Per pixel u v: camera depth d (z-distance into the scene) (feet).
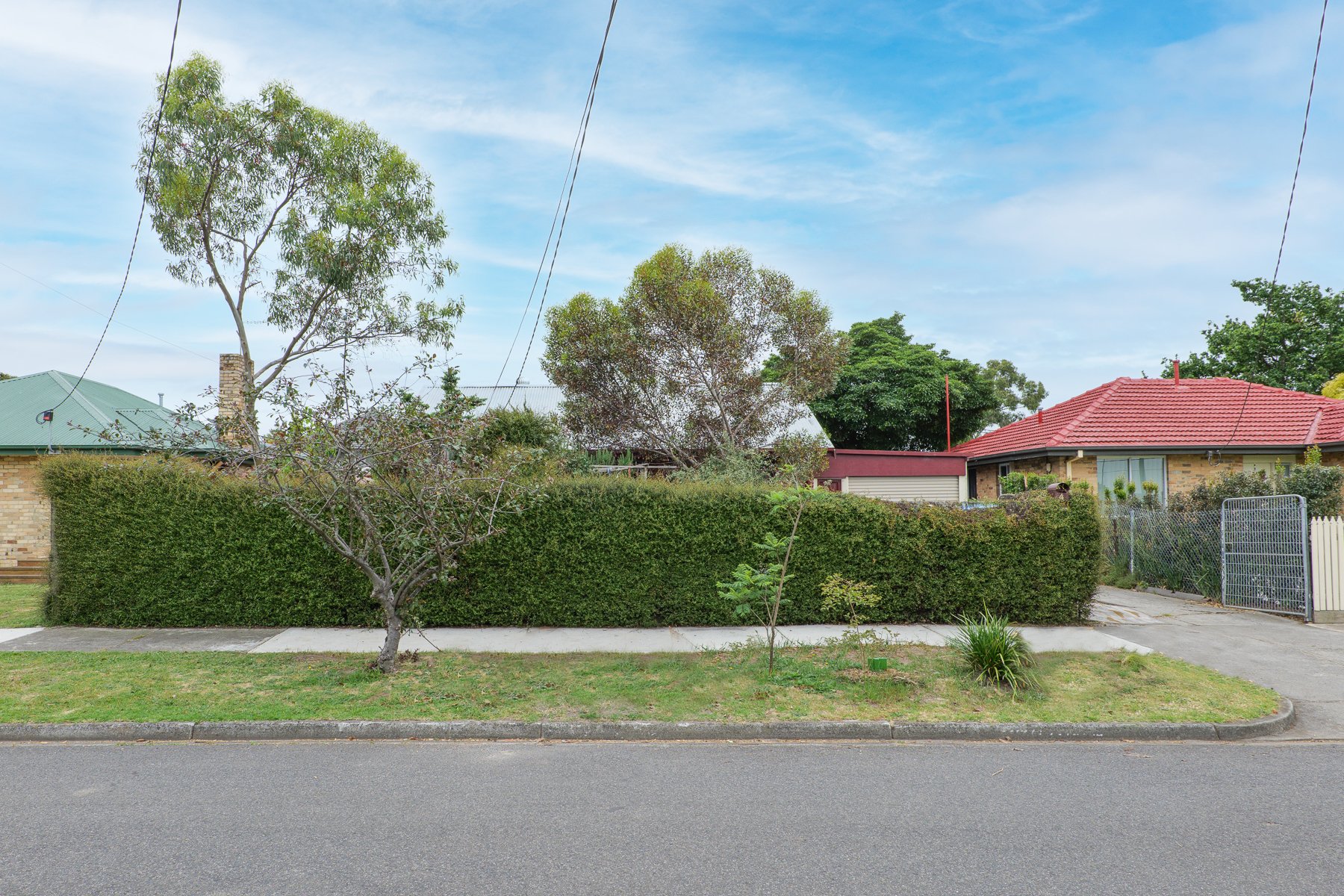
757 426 67.51
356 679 26.71
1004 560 38.17
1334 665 30.35
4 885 13.15
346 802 17.28
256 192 71.97
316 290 74.08
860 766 20.12
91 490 36.29
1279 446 67.92
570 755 20.99
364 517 27.43
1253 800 17.72
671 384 66.13
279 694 24.93
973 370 126.21
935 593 37.91
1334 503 46.50
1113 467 72.08
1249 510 42.75
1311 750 21.76
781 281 68.69
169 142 68.64
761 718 23.16
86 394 67.10
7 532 55.72
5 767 19.70
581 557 37.04
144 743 21.86
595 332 66.85
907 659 28.96
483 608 36.81
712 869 13.94
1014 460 80.23
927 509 38.42
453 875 13.64
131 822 16.03
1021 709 24.11
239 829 15.69
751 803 17.37
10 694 24.64
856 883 13.42
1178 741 22.57
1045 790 18.33
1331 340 107.04
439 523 29.58
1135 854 14.67
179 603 36.17
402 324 75.10
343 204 71.72
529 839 15.28
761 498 37.60
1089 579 38.24
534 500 32.58
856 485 75.66
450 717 23.04
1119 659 29.76
